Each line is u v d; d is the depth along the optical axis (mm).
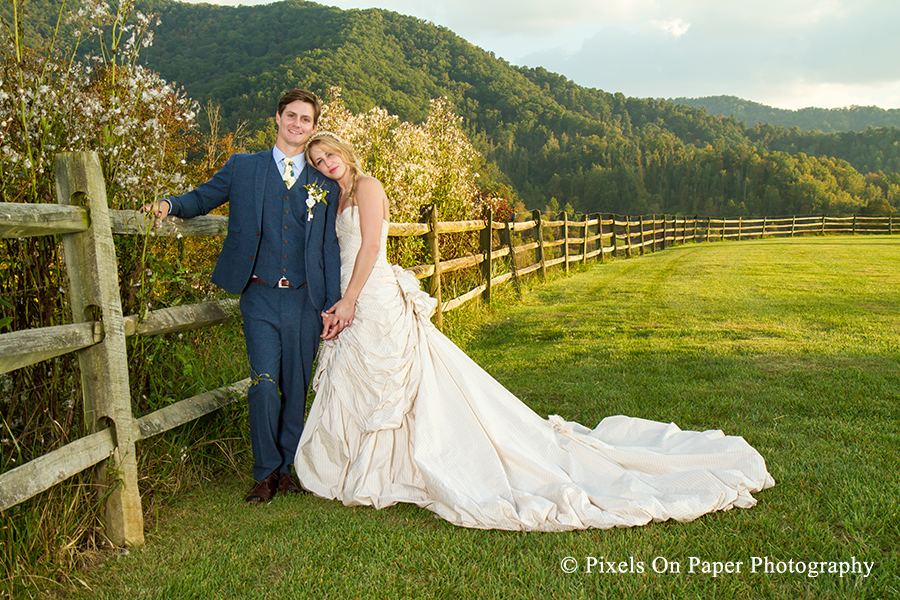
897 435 2953
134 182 2363
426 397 2623
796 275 9977
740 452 2631
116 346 2133
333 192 2705
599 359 4906
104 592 1929
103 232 2082
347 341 2641
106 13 2293
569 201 129875
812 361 4477
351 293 2611
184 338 2879
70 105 2293
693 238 25125
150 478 2504
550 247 11391
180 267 2713
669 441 2906
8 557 1894
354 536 2264
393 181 6113
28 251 2186
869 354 4590
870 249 15297
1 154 2061
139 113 2457
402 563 2061
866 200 110250
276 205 2641
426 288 5875
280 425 2793
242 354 3295
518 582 1933
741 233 28453
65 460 1930
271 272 2641
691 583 1868
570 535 2230
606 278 10695
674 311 6918
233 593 1915
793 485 2502
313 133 2750
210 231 2938
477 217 8156
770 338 5328
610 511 2326
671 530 2227
